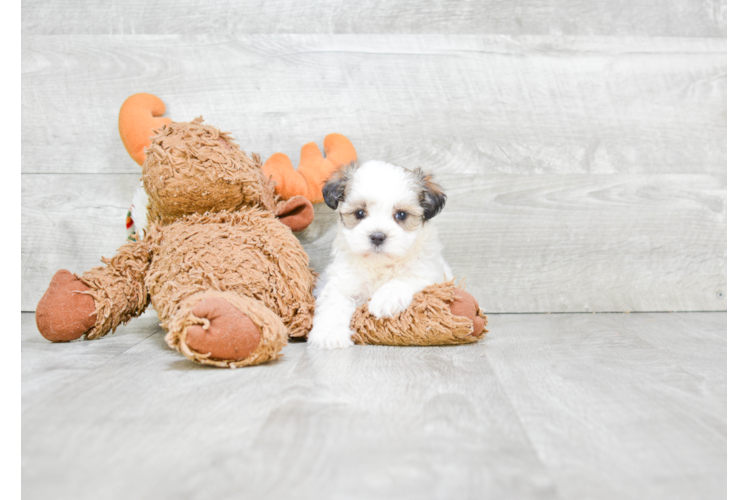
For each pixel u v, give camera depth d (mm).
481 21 2225
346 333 1736
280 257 1726
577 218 2297
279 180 2025
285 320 1725
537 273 2305
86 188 2238
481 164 2264
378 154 2248
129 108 2021
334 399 1236
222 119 2223
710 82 2293
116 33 2188
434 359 1575
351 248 1786
